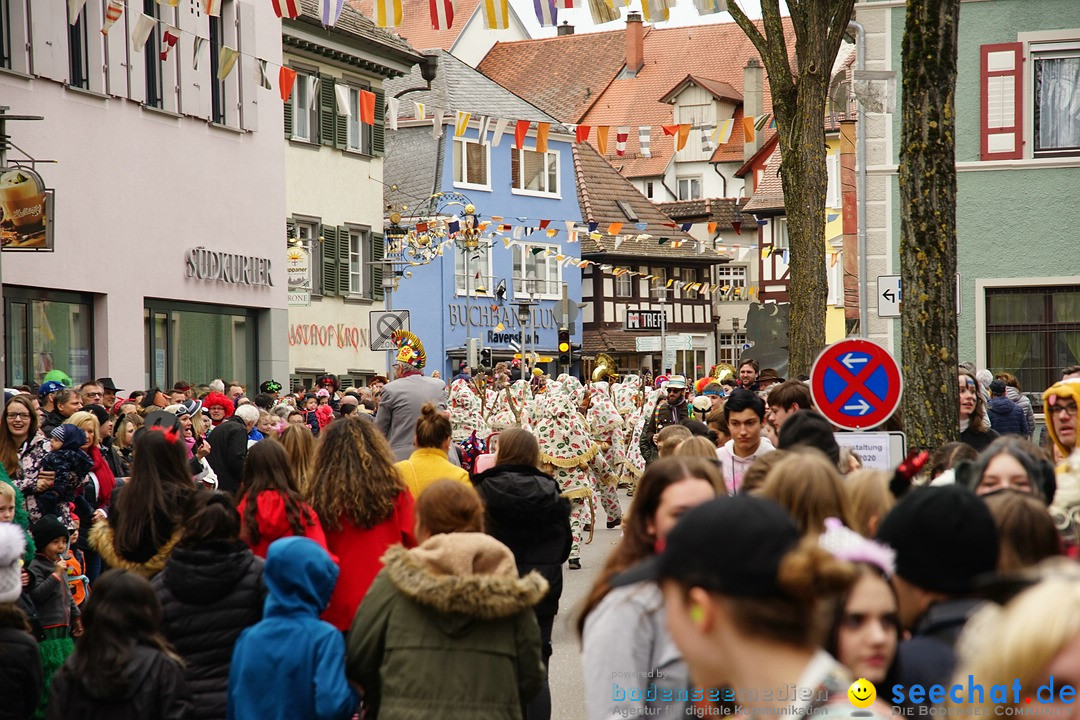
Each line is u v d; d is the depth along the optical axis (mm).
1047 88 25781
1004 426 19844
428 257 47125
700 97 92250
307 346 42812
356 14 45438
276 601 6863
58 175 25891
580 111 96875
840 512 5707
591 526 20109
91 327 27266
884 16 26531
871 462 11469
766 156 73688
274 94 34250
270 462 9133
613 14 17844
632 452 23156
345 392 26141
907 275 12766
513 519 10094
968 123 26094
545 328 69500
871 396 11695
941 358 12641
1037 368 25922
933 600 4555
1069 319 25797
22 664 7762
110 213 27547
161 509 9164
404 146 64875
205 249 30969
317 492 9117
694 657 3148
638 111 95312
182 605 7617
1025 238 25844
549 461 19734
